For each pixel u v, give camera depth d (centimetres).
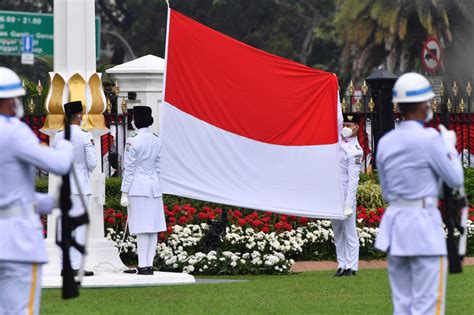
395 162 2136
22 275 1959
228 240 3931
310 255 4156
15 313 1958
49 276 3306
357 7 10169
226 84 3484
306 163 3562
